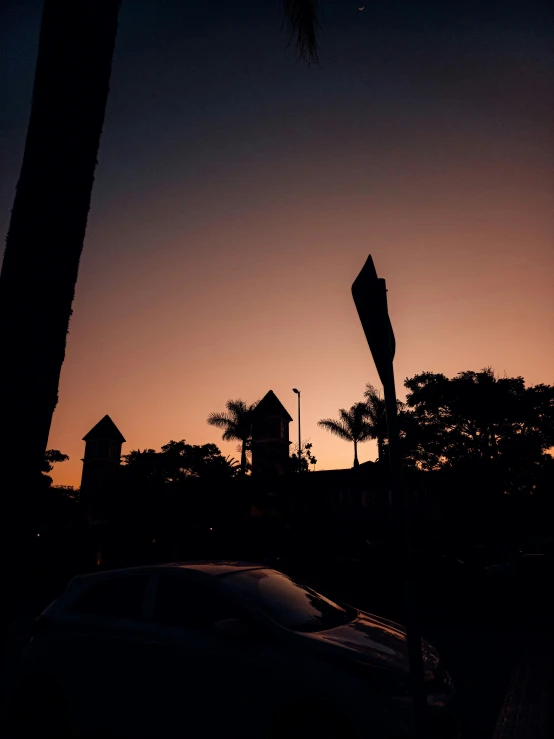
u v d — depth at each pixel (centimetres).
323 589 1858
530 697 636
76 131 297
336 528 2764
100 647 470
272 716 386
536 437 3003
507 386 3038
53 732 467
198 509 2991
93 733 450
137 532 3175
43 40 309
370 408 4612
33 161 288
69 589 534
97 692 458
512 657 857
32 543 258
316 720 371
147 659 446
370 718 357
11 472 248
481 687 694
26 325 264
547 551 3500
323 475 2964
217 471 3020
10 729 483
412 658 256
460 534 3188
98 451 6494
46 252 276
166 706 427
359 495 3950
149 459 3478
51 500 3788
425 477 3200
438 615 1366
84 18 312
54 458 5566
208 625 445
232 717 400
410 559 266
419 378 3244
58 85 299
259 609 439
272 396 4872
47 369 267
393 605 1580
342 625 461
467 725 558
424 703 250
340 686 371
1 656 242
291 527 2684
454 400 3077
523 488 3086
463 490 3008
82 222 295
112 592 509
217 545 2944
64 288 280
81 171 296
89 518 3594
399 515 272
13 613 246
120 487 3341
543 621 1218
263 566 563
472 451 3088
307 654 396
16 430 252
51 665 484
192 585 478
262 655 405
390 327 308
